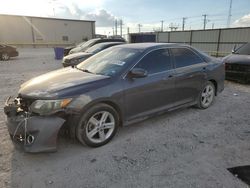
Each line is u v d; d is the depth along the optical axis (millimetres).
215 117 4598
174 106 4375
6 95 6316
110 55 4203
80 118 3090
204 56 5023
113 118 3465
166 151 3242
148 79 3793
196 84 4695
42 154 3158
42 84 3283
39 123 2828
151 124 4219
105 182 2574
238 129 4012
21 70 11516
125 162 2971
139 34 33344
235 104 5508
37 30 42219
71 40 46844
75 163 2953
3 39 39125
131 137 3688
